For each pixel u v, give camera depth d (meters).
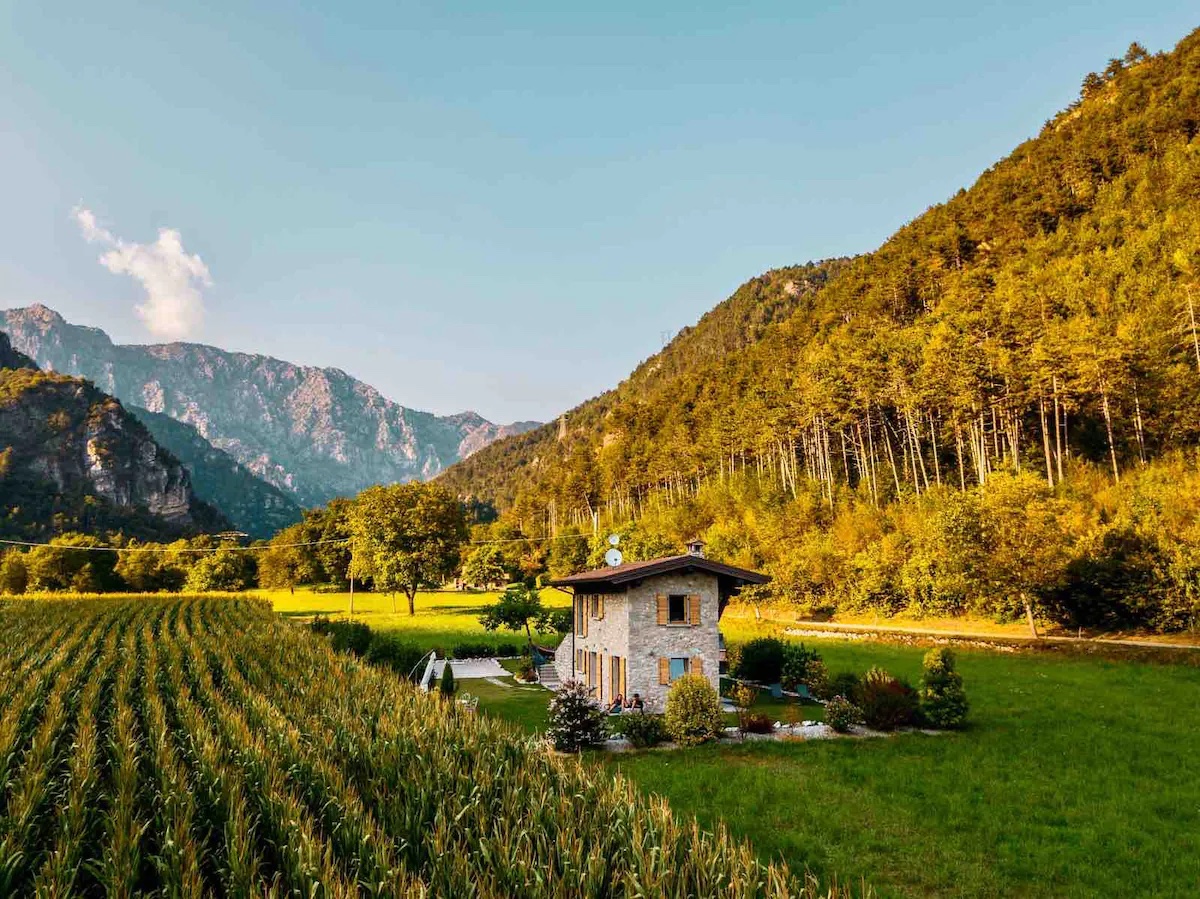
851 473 111.69
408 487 96.75
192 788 14.21
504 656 56.81
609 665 33.12
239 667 34.16
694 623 31.56
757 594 83.06
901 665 44.62
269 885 10.66
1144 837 16.11
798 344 167.50
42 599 81.81
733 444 126.56
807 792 19.53
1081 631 51.78
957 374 78.00
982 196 166.75
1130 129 146.88
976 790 19.88
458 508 100.44
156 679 28.12
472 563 124.38
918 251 147.62
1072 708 30.56
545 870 10.08
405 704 22.38
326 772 14.42
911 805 18.50
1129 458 71.56
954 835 16.39
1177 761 22.23
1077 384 68.88
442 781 13.99
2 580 126.06
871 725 27.72
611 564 37.62
